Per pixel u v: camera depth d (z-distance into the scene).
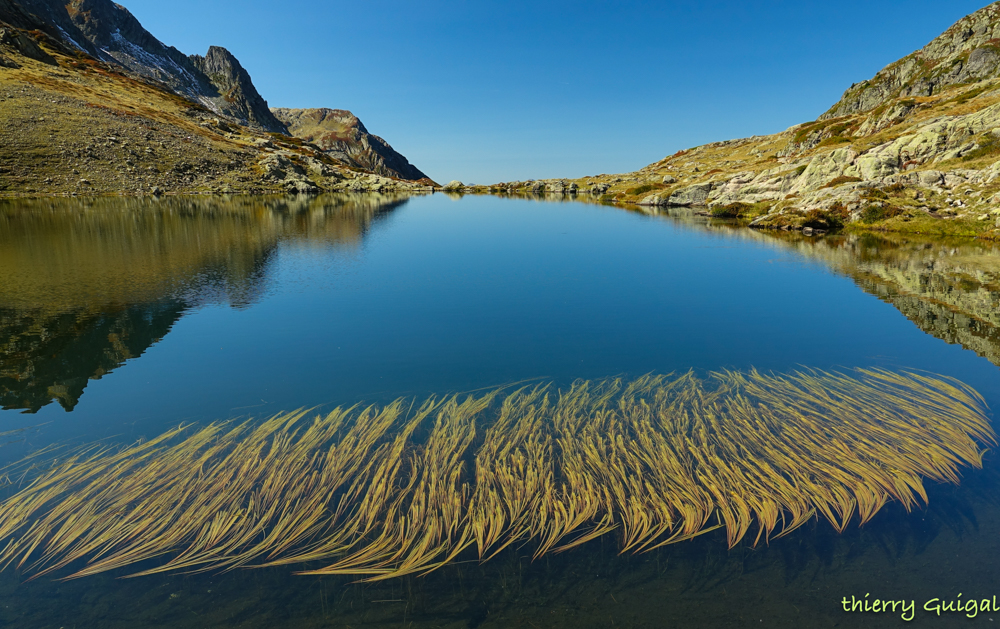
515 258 25.42
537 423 7.91
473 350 11.80
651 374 10.23
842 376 9.97
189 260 22.94
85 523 5.50
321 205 60.31
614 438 7.36
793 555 5.13
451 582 4.82
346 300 16.53
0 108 65.62
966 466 6.61
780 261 24.66
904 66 112.12
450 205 69.00
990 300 16.31
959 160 40.78
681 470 6.48
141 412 8.45
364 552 5.13
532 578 4.86
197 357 11.15
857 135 71.25
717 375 10.08
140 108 89.94
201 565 5.02
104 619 4.39
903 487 6.13
